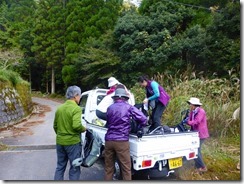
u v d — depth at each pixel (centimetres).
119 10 2236
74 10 2377
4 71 1306
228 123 575
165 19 1402
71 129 356
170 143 379
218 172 438
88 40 1955
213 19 1026
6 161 546
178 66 1184
